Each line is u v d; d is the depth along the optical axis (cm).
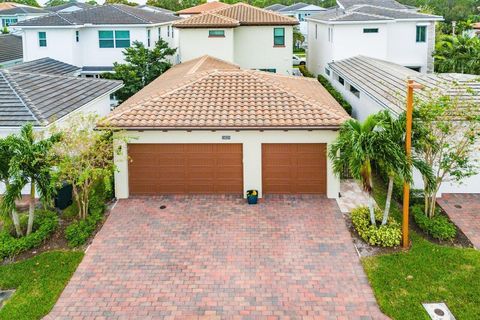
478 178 1955
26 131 1653
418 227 1686
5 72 2314
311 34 4778
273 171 1973
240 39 3822
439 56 3656
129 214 1839
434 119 1590
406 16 3731
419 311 1257
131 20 3712
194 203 1927
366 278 1413
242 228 1719
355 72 3086
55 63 3559
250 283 1399
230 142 1945
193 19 3622
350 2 4428
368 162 1521
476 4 7144
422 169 1571
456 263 1464
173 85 2283
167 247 1600
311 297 1333
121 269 1482
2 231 1673
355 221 1686
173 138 1944
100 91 2627
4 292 1398
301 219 1777
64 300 1341
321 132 1914
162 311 1287
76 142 1641
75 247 1606
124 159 1947
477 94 1953
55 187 1723
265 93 2136
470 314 1241
